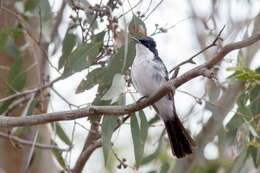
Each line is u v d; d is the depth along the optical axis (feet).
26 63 42.52
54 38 44.55
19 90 39.47
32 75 42.52
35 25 43.68
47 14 36.99
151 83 33.63
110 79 31.35
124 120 33.06
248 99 34.45
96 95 32.09
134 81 34.04
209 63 26.23
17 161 40.93
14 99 40.29
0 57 43.91
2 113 39.55
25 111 35.96
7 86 40.01
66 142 39.52
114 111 27.37
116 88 26.27
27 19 43.11
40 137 40.14
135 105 27.40
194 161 42.11
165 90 26.81
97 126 35.04
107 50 32.60
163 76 33.88
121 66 31.27
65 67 32.09
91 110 27.17
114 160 54.08
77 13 32.30
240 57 35.37
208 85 38.47
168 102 32.94
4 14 43.45
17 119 27.89
